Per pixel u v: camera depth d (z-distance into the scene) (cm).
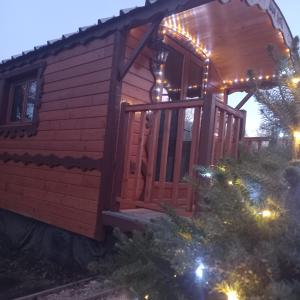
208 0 365
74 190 523
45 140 612
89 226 480
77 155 525
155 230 223
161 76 540
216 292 171
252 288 147
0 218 734
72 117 550
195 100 369
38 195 613
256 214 158
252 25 483
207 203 199
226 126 405
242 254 147
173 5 394
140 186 493
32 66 677
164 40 537
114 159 463
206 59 627
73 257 516
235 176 171
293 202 157
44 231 596
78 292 414
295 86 176
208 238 171
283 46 498
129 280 205
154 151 412
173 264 173
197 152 368
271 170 164
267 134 189
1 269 561
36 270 551
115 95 469
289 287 135
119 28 472
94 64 518
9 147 733
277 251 150
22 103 751
